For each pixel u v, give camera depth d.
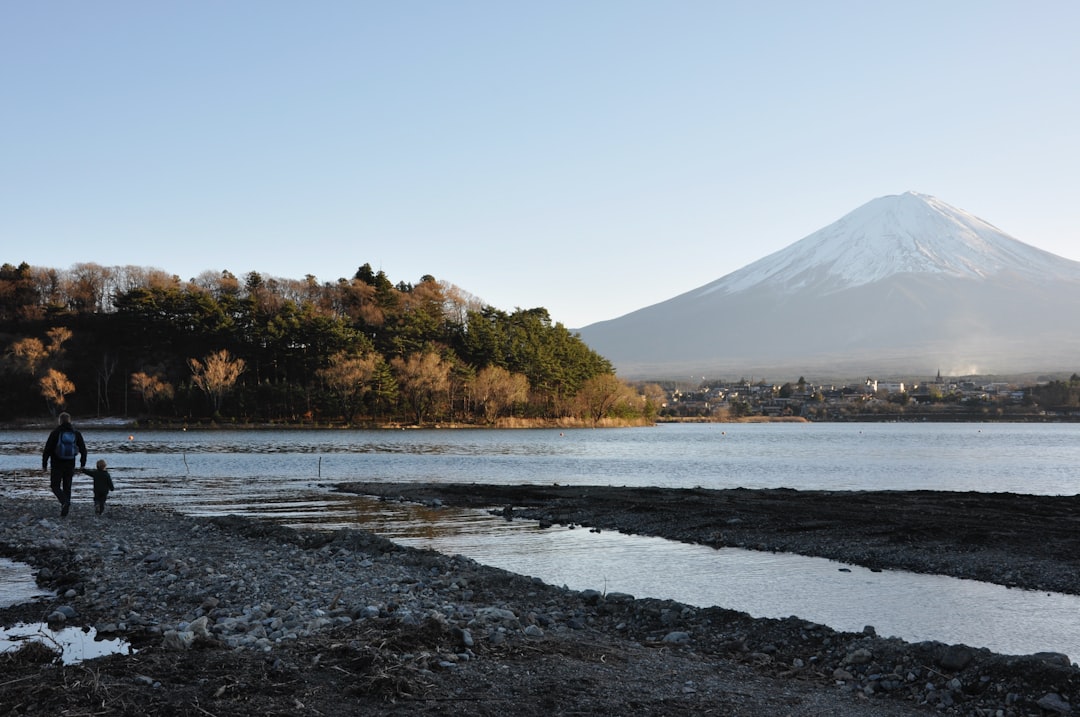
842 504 34.34
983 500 36.03
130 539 22.83
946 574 20.95
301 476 52.47
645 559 22.98
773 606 17.36
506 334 166.25
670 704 9.80
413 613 13.72
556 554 23.77
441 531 28.25
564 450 93.12
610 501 35.72
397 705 9.16
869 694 10.88
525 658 11.34
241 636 12.12
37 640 12.61
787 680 11.41
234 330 144.38
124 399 140.00
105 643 12.52
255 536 23.92
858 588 19.23
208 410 134.62
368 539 22.41
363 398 137.25
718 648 13.02
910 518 29.56
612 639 13.30
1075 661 13.24
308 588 16.31
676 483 52.69
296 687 9.55
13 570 18.73
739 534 26.83
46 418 132.12
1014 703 10.30
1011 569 21.17
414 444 99.94
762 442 131.88
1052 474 64.06
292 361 145.00
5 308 154.38
